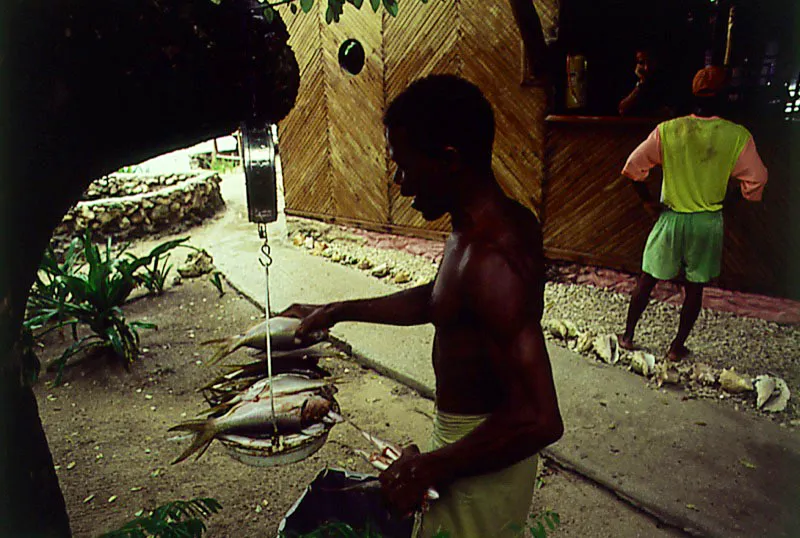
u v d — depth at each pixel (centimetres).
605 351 415
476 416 142
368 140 661
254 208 168
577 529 269
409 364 420
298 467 323
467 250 129
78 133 131
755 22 511
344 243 725
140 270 670
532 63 490
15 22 114
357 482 212
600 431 331
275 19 156
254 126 163
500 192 135
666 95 588
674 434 327
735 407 352
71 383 427
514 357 122
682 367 396
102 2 123
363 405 384
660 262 386
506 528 147
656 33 579
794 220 437
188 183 890
